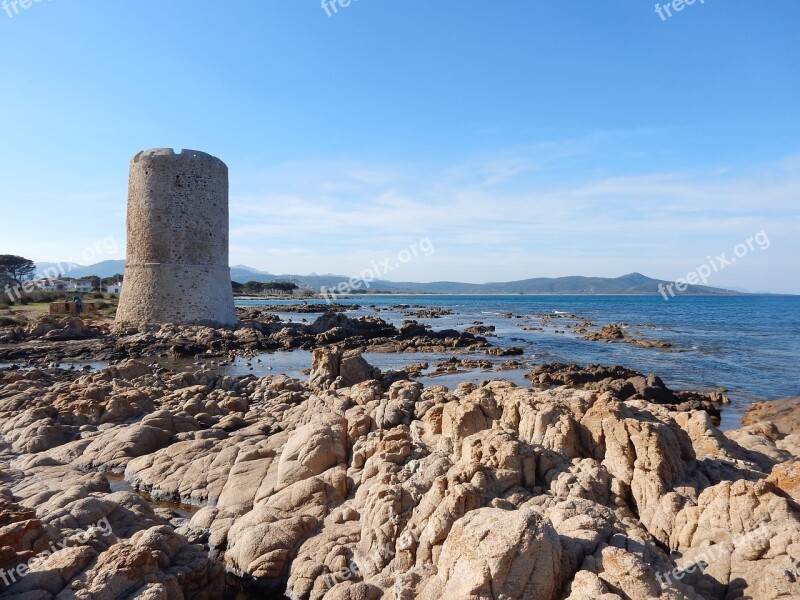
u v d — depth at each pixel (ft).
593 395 44.65
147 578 29.14
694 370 133.80
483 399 47.24
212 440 56.65
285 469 45.24
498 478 35.12
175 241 153.28
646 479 35.35
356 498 39.70
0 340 144.25
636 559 24.99
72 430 63.52
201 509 43.52
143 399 72.33
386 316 346.74
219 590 34.06
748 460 44.73
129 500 41.63
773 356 159.94
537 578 24.45
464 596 24.07
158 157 151.12
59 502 38.86
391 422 52.16
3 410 68.85
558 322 309.01
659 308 514.68
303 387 86.99
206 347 142.61
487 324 286.46
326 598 29.63
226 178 165.27
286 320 255.29
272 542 36.17
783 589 24.72
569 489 35.19
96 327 162.30
